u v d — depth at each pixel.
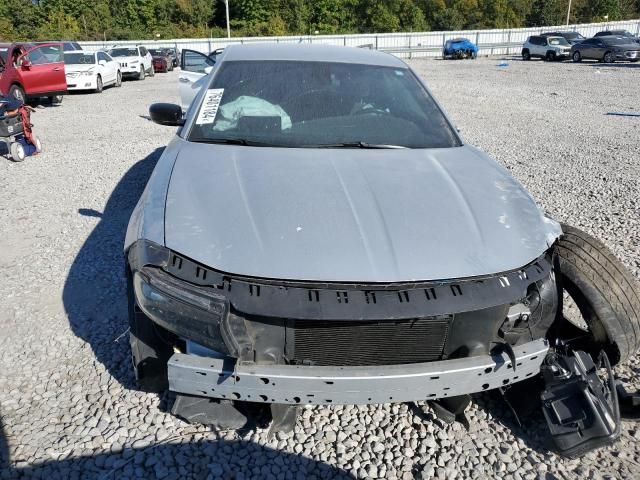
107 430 2.33
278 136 2.84
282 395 1.93
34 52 12.56
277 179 2.33
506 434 2.38
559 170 6.80
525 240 2.15
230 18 66.00
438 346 2.04
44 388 2.61
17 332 3.11
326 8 64.12
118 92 17.17
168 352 2.20
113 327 3.16
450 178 2.47
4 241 4.50
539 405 2.33
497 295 1.93
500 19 66.88
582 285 2.30
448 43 34.66
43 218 5.05
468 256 2.00
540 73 21.14
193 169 2.46
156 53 31.48
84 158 7.58
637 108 11.88
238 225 2.03
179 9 63.00
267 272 1.87
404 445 2.31
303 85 3.15
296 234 2.00
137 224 2.22
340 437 2.34
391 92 3.22
